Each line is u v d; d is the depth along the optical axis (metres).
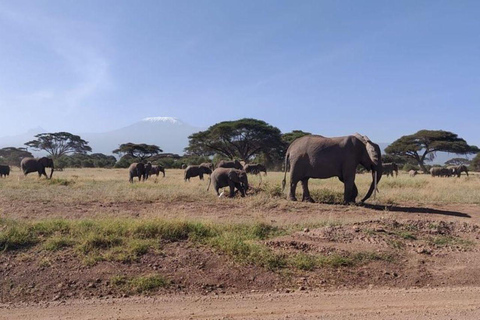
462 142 64.50
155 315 6.17
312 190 18.50
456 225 11.17
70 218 12.49
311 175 16.59
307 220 12.40
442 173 42.25
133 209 14.43
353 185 16.48
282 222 12.21
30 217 12.60
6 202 15.14
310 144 16.62
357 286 7.52
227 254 8.40
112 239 8.77
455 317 6.16
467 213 14.94
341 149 16.30
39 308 6.46
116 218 11.76
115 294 7.02
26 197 16.34
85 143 85.56
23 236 8.72
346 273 7.98
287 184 21.47
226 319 6.03
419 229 10.72
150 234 9.31
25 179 27.84
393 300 6.84
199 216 13.14
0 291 7.03
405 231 10.41
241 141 58.28
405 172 57.94
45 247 8.38
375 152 16.19
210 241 9.02
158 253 8.40
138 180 29.80
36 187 21.20
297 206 15.22
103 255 8.12
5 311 6.35
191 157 68.25
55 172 47.78
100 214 13.16
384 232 10.17
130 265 7.91
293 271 7.96
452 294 7.15
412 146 63.31
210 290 7.25
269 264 8.07
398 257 8.74
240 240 9.25
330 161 16.28
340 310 6.39
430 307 6.54
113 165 74.44
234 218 12.78
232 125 56.56
